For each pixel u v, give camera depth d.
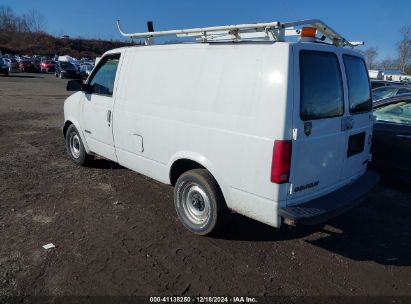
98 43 90.69
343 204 3.66
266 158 3.33
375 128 5.96
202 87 3.85
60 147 7.82
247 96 3.46
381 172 5.97
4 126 10.01
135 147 4.80
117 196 5.16
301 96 3.33
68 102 6.25
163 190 5.43
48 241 3.88
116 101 5.03
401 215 4.95
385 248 4.09
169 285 3.27
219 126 3.68
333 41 4.28
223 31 3.81
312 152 3.52
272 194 3.36
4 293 3.06
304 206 3.50
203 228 4.01
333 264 3.73
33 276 3.29
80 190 5.33
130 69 4.84
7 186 5.38
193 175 3.97
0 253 3.61
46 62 48.59
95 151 5.75
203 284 3.31
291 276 3.49
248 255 3.80
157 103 4.36
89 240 3.94
